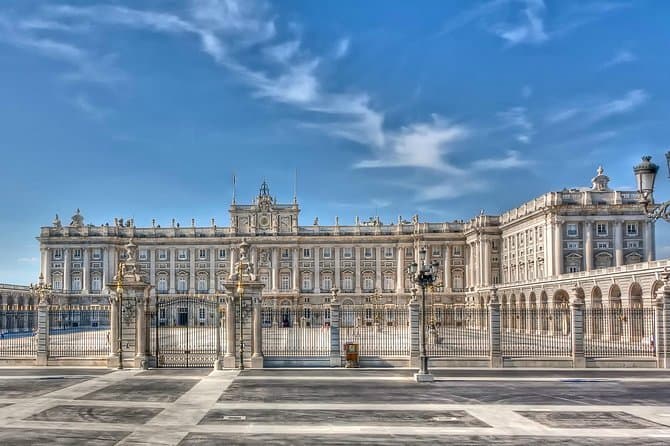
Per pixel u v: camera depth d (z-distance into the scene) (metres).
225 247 166.12
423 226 163.12
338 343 49.09
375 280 165.12
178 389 37.53
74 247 163.88
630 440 25.31
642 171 22.95
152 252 166.12
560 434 26.27
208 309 155.12
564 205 112.75
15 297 129.62
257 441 24.80
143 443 24.38
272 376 43.44
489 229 147.88
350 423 28.12
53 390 37.09
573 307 49.62
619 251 111.19
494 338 49.47
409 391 37.16
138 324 48.47
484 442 24.89
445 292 160.00
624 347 64.44
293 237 164.75
